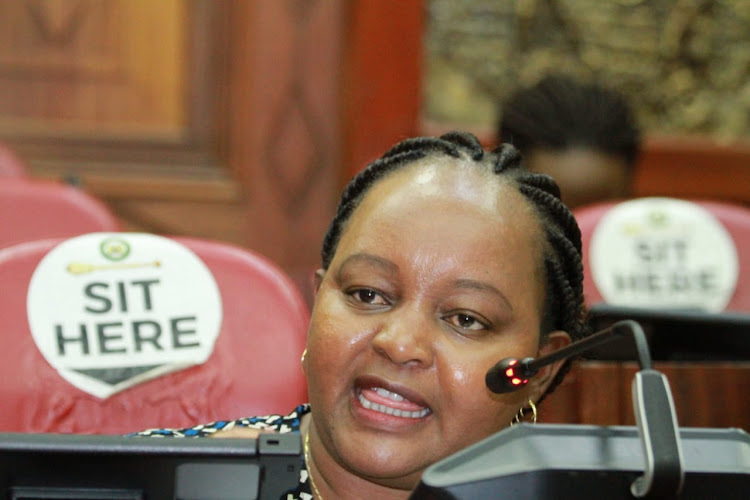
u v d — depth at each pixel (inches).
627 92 351.6
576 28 346.9
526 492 66.1
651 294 234.2
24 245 142.3
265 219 323.6
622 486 66.6
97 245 143.9
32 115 307.0
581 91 236.2
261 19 320.2
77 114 309.9
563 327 109.0
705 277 236.7
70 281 141.2
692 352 149.6
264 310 144.6
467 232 99.0
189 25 315.6
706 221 239.0
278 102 323.0
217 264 145.9
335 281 102.7
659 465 64.7
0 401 135.1
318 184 327.3
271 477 74.0
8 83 305.6
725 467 69.1
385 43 327.3
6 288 138.9
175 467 73.6
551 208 106.8
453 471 66.9
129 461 73.1
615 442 69.4
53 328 138.7
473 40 341.4
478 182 103.7
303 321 145.3
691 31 354.3
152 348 140.6
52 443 72.9
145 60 313.6
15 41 306.2
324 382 99.7
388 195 103.2
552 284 106.6
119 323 140.9
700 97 357.4
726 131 358.6
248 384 141.9
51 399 136.7
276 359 143.1
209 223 319.6
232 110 320.5
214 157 319.6
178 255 145.3
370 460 97.5
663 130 356.5
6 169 229.3
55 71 308.0
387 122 328.5
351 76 327.0
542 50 346.3
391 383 96.9
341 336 98.7
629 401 146.6
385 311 99.4
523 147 235.5
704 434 72.9
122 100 313.0
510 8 343.6
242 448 73.8
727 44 357.1
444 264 97.7
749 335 146.5
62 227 195.3
